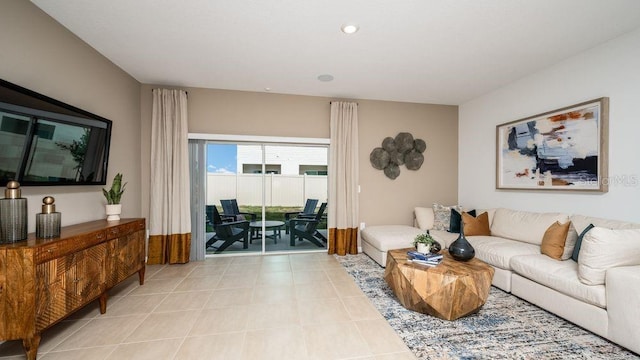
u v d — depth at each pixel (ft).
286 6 6.64
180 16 7.08
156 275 10.29
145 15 7.04
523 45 8.52
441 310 6.77
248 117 12.85
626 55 7.78
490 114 13.00
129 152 10.94
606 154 8.24
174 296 8.41
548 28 7.54
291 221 13.98
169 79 11.46
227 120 12.65
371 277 10.17
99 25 7.49
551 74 10.00
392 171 14.39
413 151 14.66
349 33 7.86
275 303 7.95
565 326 6.57
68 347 5.77
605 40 8.20
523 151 11.13
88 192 8.57
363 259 12.59
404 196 14.67
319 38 8.16
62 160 7.16
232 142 13.00
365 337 6.19
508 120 11.94
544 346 5.79
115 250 7.68
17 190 5.55
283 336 6.24
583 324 6.27
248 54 9.21
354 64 9.98
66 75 7.61
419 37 8.07
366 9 6.75
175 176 11.71
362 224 14.19
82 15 7.02
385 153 14.26
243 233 13.55
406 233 12.04
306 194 14.07
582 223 8.36
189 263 11.82
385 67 10.22
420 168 14.85
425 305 6.95
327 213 14.20
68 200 7.72
